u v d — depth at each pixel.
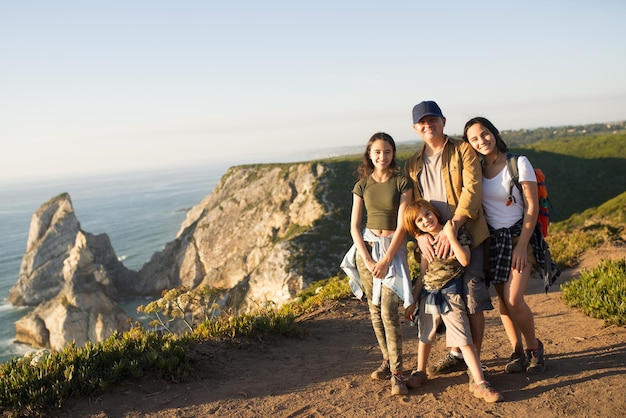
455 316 4.44
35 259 87.38
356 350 6.36
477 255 4.52
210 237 85.38
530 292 9.88
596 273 8.30
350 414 4.32
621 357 5.00
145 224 177.25
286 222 77.88
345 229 69.69
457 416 4.07
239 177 94.12
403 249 4.73
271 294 61.22
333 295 9.28
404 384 4.68
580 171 87.56
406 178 4.75
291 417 4.32
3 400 4.37
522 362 4.93
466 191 4.36
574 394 4.25
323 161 84.25
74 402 4.53
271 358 6.02
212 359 5.73
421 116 4.52
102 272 76.69
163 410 4.47
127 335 5.92
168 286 85.81
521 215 4.54
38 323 65.75
